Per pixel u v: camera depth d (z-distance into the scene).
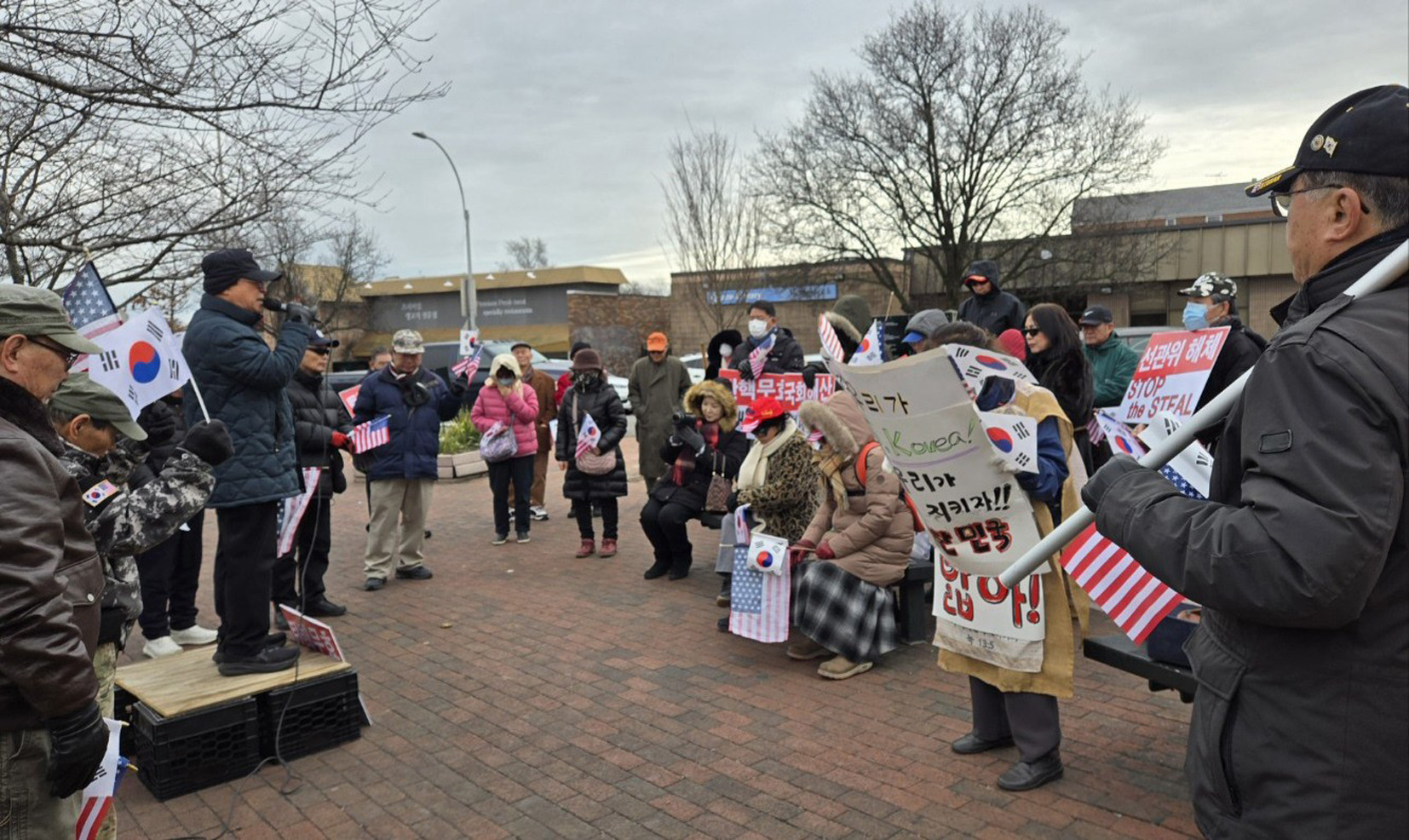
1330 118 1.74
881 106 30.16
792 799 3.78
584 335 41.97
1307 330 1.61
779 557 5.32
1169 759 3.99
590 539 8.49
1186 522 1.71
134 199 5.56
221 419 4.46
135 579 3.38
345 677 4.52
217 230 5.58
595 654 5.72
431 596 7.26
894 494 5.14
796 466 5.64
